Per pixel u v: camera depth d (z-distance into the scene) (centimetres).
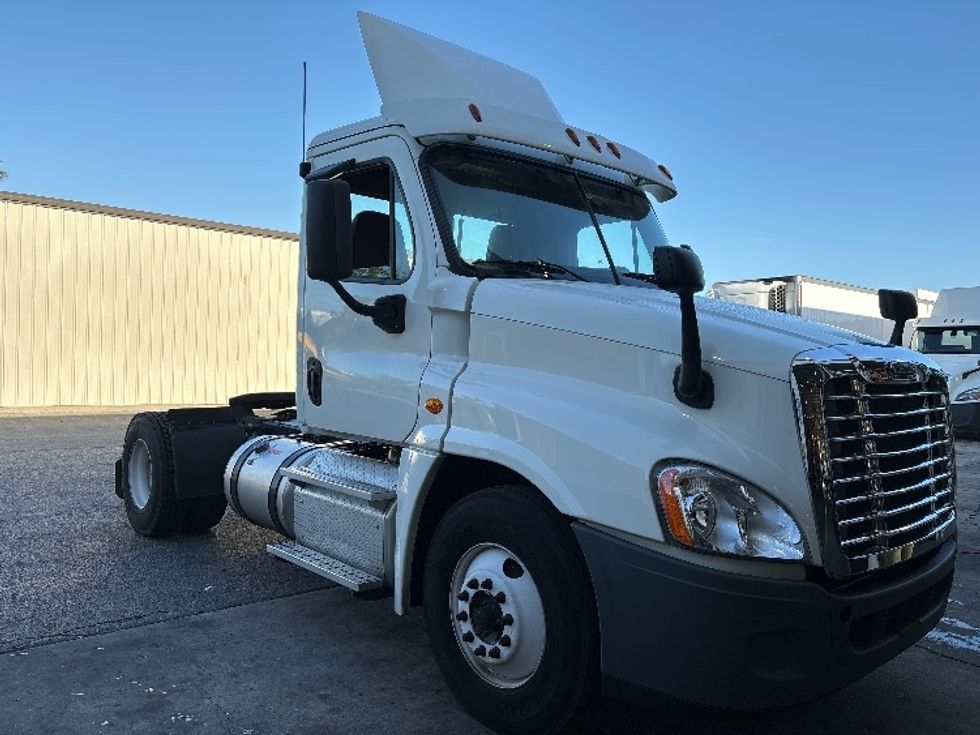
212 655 424
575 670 313
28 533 673
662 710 293
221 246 2334
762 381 292
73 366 2061
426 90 430
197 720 353
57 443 1285
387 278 418
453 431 362
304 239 477
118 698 371
